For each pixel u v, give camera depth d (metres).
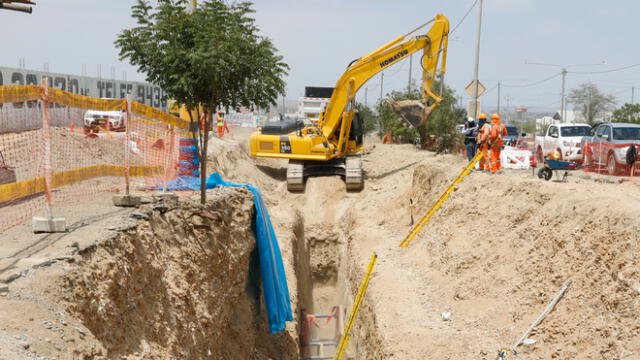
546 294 11.54
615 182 15.75
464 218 17.47
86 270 7.88
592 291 10.31
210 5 11.50
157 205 11.90
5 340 5.70
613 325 9.31
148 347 8.40
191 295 10.74
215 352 11.66
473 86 26.91
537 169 22.06
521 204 14.81
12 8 9.07
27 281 7.08
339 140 27.91
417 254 18.97
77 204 12.13
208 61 10.75
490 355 11.18
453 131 34.81
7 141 11.42
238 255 14.24
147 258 9.82
